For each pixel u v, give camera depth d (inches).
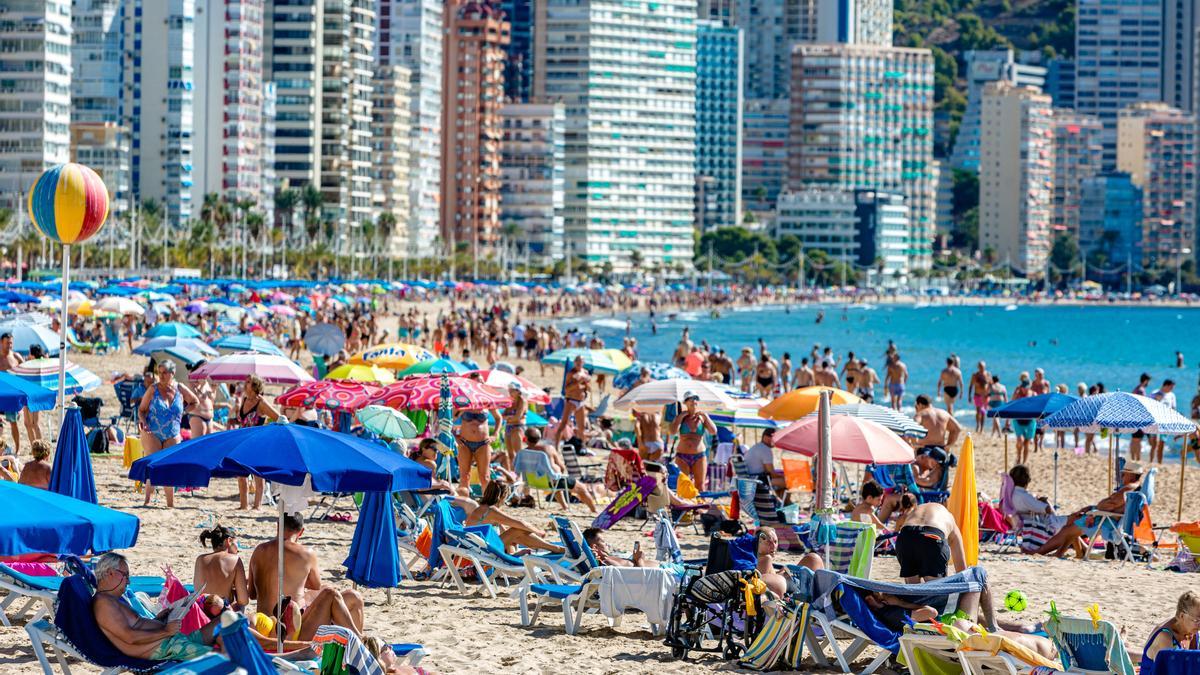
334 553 1363.2
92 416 1967.3
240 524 1483.8
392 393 1713.8
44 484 1315.2
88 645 800.3
